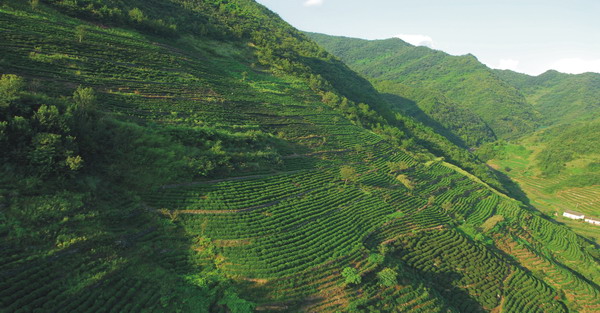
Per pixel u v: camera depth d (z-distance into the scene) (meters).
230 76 107.25
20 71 58.28
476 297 62.06
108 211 42.38
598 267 88.62
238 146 72.06
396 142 130.50
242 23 157.12
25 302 28.16
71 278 32.50
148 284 36.31
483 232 89.56
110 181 47.72
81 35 76.50
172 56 94.62
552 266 83.25
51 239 35.00
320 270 49.94
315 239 56.22
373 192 82.94
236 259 45.44
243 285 42.06
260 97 104.19
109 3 97.75
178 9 128.38
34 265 31.75
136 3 111.75
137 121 62.78
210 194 54.88
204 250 45.00
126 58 81.75
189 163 57.06
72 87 62.12
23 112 44.16
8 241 32.25
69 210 38.94
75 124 47.53
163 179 52.97
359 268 53.84
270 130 89.38
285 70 134.62
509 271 73.94
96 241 37.59
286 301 42.72
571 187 171.75
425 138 175.88
